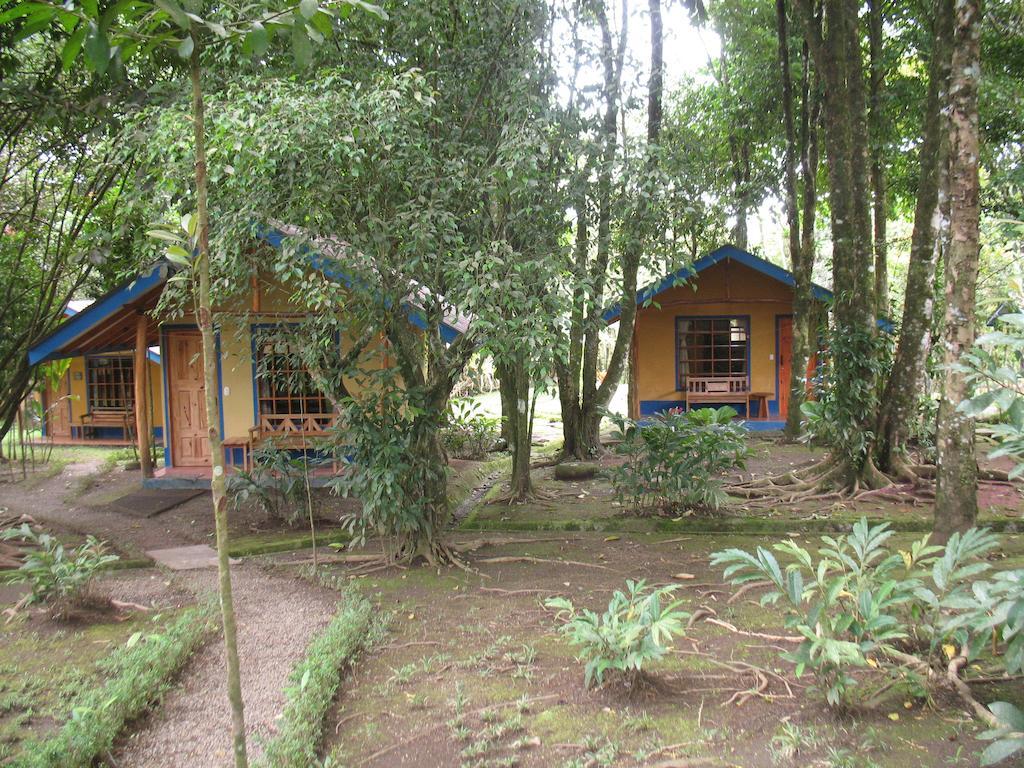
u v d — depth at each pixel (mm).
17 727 3449
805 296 12625
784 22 11594
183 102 5793
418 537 6473
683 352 14891
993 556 6074
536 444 14156
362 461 6133
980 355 2818
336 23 5395
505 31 6258
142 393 9820
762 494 8570
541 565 6320
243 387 10008
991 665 3648
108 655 4387
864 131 9203
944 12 7691
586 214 6691
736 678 3779
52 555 5238
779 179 14875
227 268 5984
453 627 4891
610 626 3670
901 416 8758
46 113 7371
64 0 1854
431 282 5727
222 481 2238
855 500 8242
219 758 3215
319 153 5090
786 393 14625
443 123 6070
